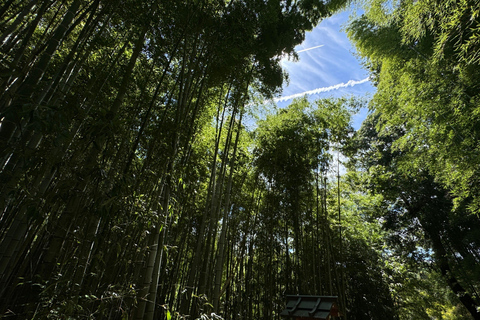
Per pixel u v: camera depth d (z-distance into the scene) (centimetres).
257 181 855
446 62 475
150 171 309
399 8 439
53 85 254
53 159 190
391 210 1079
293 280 891
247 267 876
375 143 1166
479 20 397
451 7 279
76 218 233
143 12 333
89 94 292
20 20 268
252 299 898
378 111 755
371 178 1082
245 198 874
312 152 818
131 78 421
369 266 1029
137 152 390
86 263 224
